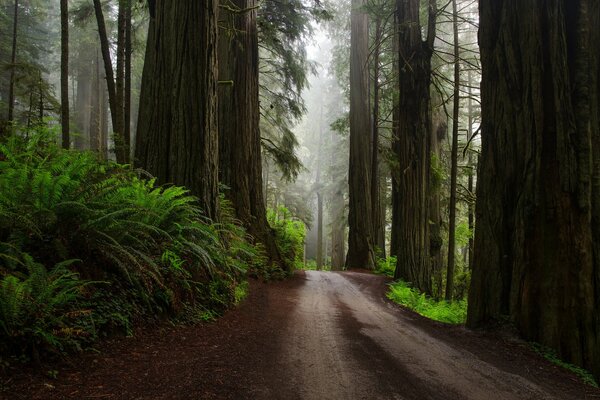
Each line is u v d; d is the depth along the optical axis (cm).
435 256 1914
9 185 441
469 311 726
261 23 1684
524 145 659
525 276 635
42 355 338
